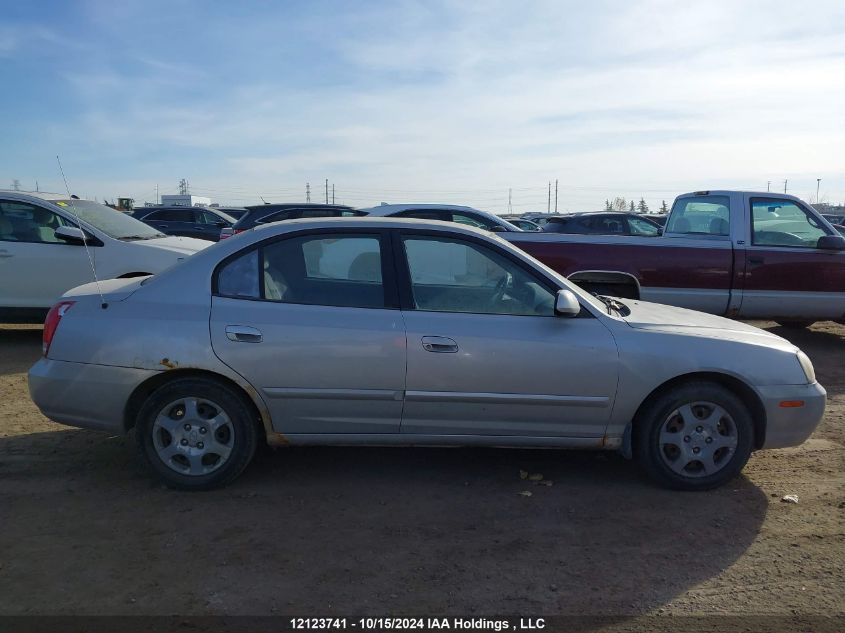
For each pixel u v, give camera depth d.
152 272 8.60
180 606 3.19
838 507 4.31
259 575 3.46
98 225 8.88
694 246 8.46
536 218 34.53
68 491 4.39
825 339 9.88
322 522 4.04
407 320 4.36
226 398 4.32
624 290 8.55
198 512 4.13
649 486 4.61
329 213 14.16
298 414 4.36
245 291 4.43
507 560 3.64
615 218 15.59
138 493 4.38
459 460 5.05
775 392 4.46
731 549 3.79
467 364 4.31
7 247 8.41
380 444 4.47
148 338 4.27
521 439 4.46
